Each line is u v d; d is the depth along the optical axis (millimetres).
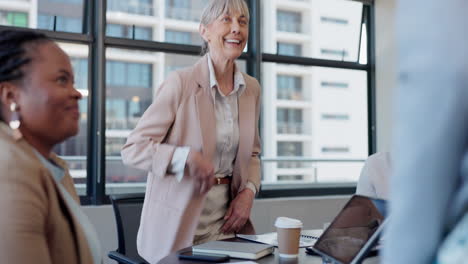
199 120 2018
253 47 4949
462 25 562
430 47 573
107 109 4430
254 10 4922
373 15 5492
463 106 558
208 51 2264
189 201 1924
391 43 5332
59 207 1072
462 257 555
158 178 2018
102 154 4348
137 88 4555
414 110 579
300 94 5254
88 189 4426
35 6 4203
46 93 1081
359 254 1159
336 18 5387
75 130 1152
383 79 5410
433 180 569
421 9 587
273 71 5117
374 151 5523
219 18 2047
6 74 1062
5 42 1068
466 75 554
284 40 5148
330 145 5387
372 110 5539
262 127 5070
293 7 5172
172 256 1623
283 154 5172
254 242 1869
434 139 564
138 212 2596
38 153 1117
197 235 1976
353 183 5477
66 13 4312
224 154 2082
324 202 4992
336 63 5379
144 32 4547
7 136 1021
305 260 1583
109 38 4387
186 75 2051
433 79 566
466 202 572
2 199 931
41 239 981
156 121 1997
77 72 4387
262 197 4973
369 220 1311
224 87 2121
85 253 1121
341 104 5441
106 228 4133
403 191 588
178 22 4668
